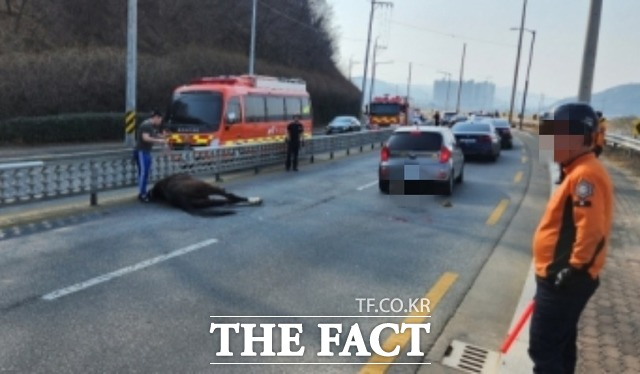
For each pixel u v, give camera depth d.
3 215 8.97
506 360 4.25
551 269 3.11
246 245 7.58
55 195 9.30
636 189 13.68
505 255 7.54
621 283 6.21
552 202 3.17
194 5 47.41
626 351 4.43
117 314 5.05
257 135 18.66
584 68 14.10
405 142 12.36
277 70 50.72
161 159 11.84
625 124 36.97
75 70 28.88
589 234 2.92
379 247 7.71
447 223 9.48
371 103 40.88
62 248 7.17
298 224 9.04
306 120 23.19
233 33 51.38
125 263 6.59
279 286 5.94
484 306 5.61
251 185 13.30
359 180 14.62
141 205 10.37
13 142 23.16
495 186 14.10
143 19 40.31
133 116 19.77
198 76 37.72
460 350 4.60
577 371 4.07
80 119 25.84
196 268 6.48
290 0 61.91
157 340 4.54
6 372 3.95
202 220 9.13
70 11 34.88
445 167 12.12
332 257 7.12
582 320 5.08
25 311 5.06
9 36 30.38
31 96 26.20
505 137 26.84
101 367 4.06
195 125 16.44
